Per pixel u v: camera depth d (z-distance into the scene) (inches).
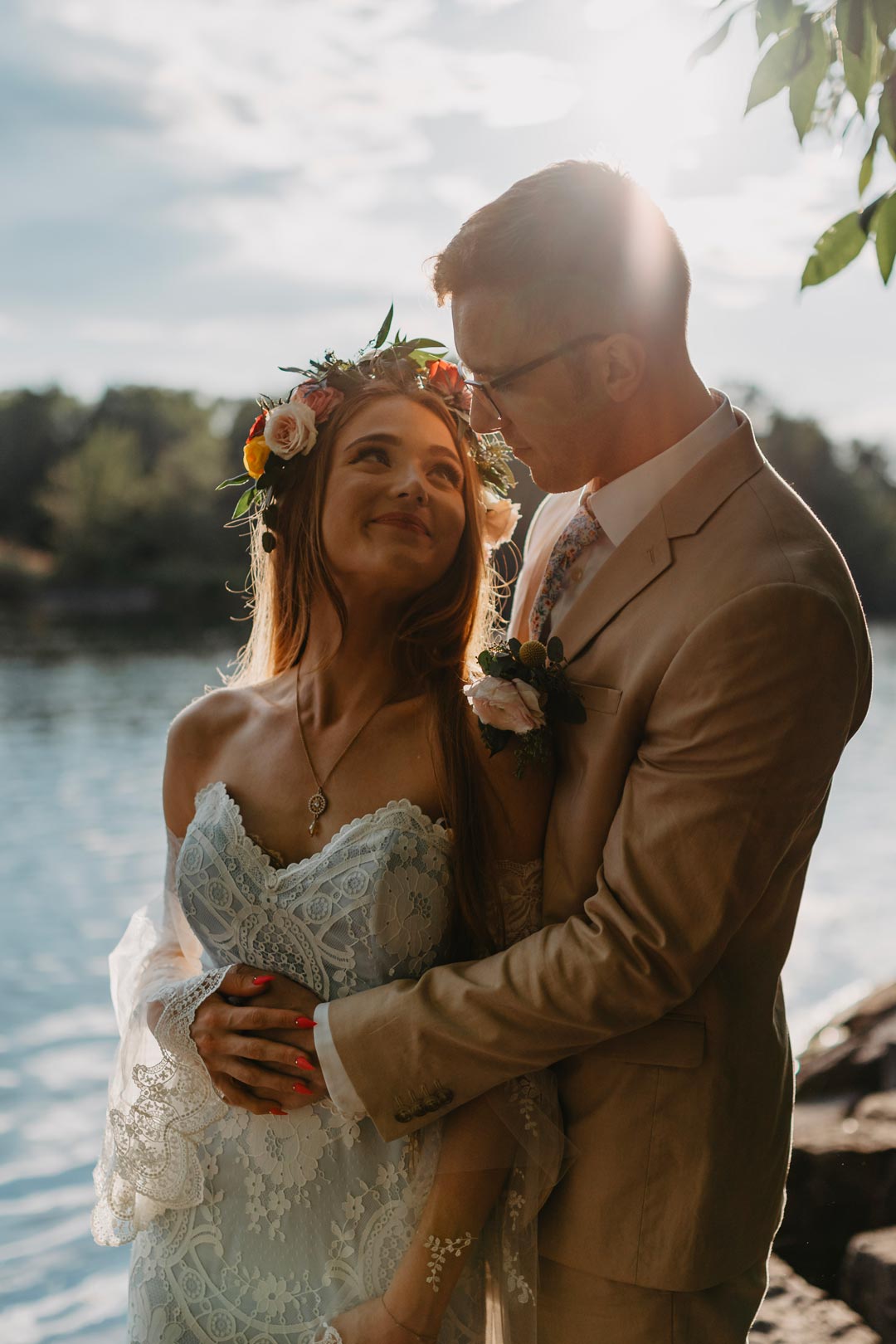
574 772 58.7
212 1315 60.0
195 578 2126.0
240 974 60.6
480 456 67.8
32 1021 250.5
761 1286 60.0
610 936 52.9
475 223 58.3
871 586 2257.6
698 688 52.7
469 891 58.9
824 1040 140.8
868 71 60.6
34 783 585.3
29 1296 140.5
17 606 2080.5
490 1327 59.1
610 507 59.7
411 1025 54.5
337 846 59.1
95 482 2171.5
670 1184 55.7
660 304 57.5
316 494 63.6
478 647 66.9
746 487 56.4
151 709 882.1
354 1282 57.9
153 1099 61.0
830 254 65.0
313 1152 58.4
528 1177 56.2
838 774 702.5
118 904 355.6
